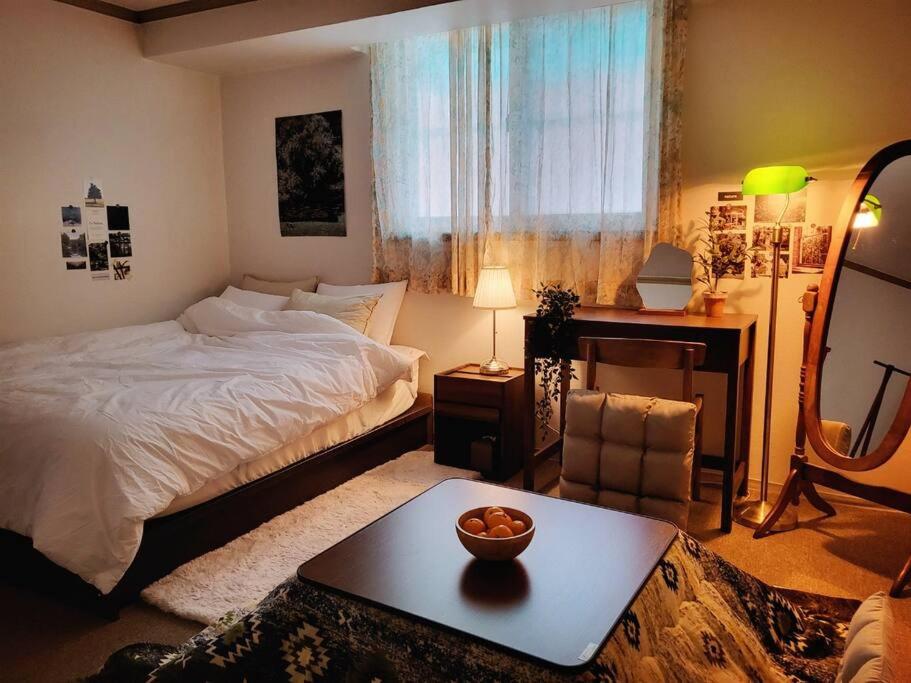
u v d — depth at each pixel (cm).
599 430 267
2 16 366
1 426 261
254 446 291
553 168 381
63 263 404
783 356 347
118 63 426
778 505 307
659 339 313
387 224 438
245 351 374
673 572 181
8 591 263
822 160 327
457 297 429
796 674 187
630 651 150
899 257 282
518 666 139
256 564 272
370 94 432
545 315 334
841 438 295
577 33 364
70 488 238
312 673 153
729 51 338
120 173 432
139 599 253
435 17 364
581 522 203
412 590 164
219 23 409
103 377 319
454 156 405
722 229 350
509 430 375
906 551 291
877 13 309
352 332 390
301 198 475
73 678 211
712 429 370
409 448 418
